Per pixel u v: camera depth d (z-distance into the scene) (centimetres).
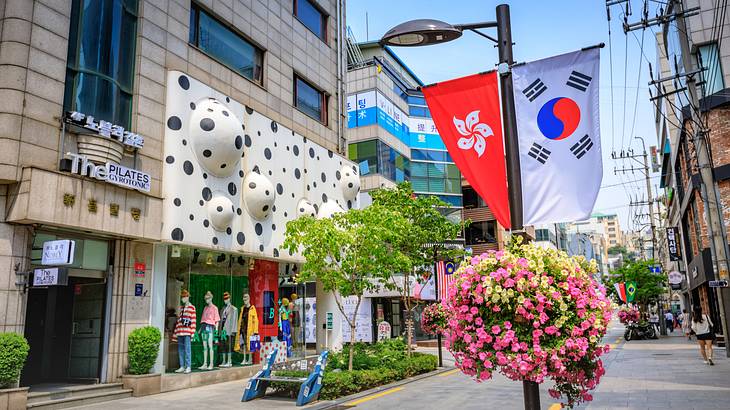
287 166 1664
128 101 1165
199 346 1328
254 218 1483
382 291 2528
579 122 516
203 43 1431
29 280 939
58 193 945
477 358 494
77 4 1073
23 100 938
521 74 538
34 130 947
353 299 2445
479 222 4012
